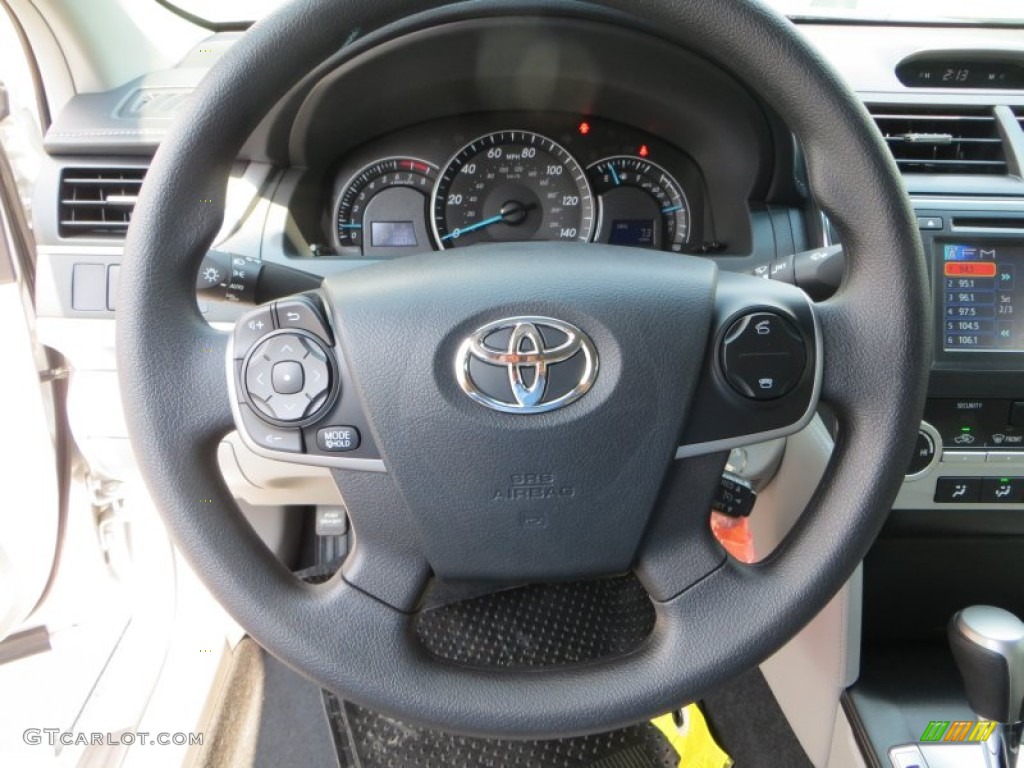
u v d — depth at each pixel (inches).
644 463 26.4
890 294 26.5
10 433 48.6
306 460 26.4
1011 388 44.9
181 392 25.8
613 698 25.9
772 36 25.3
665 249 55.2
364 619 26.4
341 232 55.2
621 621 49.5
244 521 27.0
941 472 45.7
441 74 48.9
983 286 45.2
